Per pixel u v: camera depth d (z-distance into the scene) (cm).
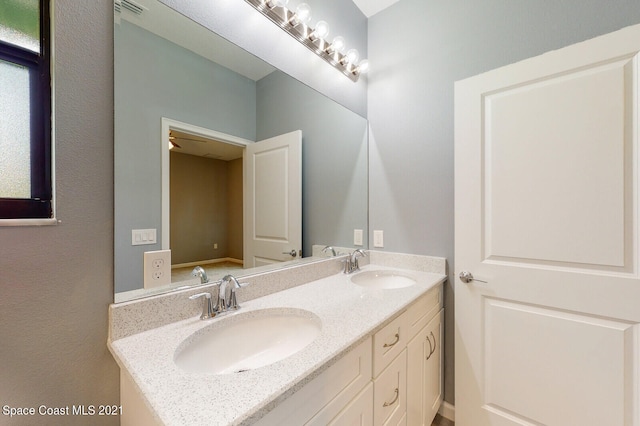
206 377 61
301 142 150
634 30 101
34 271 68
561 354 115
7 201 65
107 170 81
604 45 106
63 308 72
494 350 132
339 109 171
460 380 142
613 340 105
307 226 154
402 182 175
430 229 164
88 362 76
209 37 108
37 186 69
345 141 176
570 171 113
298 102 147
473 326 138
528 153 123
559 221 116
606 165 106
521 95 124
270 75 133
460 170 143
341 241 173
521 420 125
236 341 94
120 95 84
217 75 113
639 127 100
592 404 109
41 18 71
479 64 147
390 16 183
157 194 94
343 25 172
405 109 174
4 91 66
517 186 126
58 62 72
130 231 86
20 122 67
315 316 97
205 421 48
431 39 164
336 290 127
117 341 77
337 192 171
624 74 103
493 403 132
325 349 73
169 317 88
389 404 100
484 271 134
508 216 128
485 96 135
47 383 70
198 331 84
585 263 110
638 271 101
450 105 157
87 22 78
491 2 144
